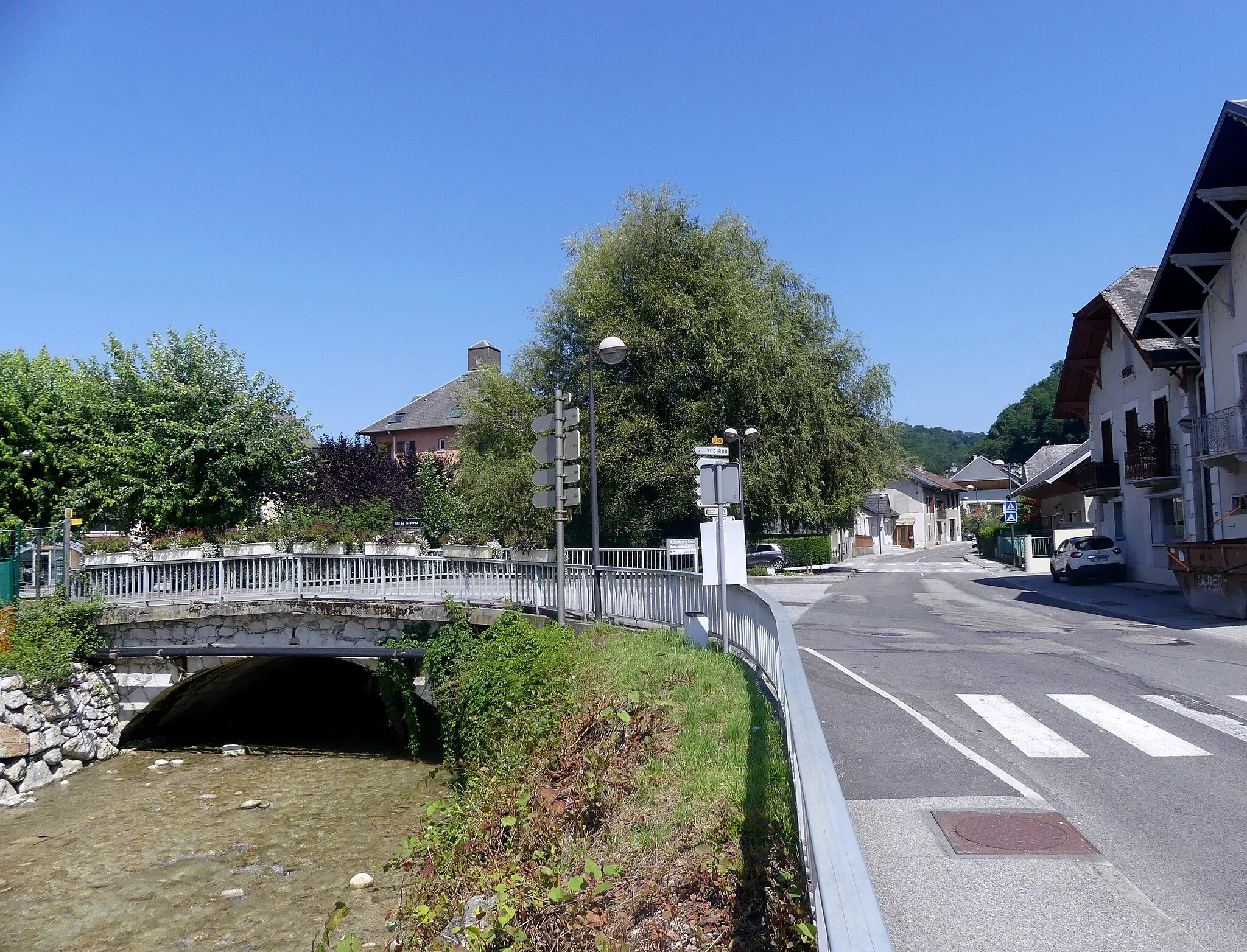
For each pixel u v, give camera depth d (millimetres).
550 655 12094
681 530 32125
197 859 11547
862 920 1913
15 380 30516
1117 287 28219
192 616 18297
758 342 30859
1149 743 7707
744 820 5543
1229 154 18172
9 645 17031
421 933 6691
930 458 142625
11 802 14906
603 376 31516
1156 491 25500
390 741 18688
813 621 18281
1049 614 19438
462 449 35219
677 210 32281
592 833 6746
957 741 7832
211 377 31391
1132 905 4480
